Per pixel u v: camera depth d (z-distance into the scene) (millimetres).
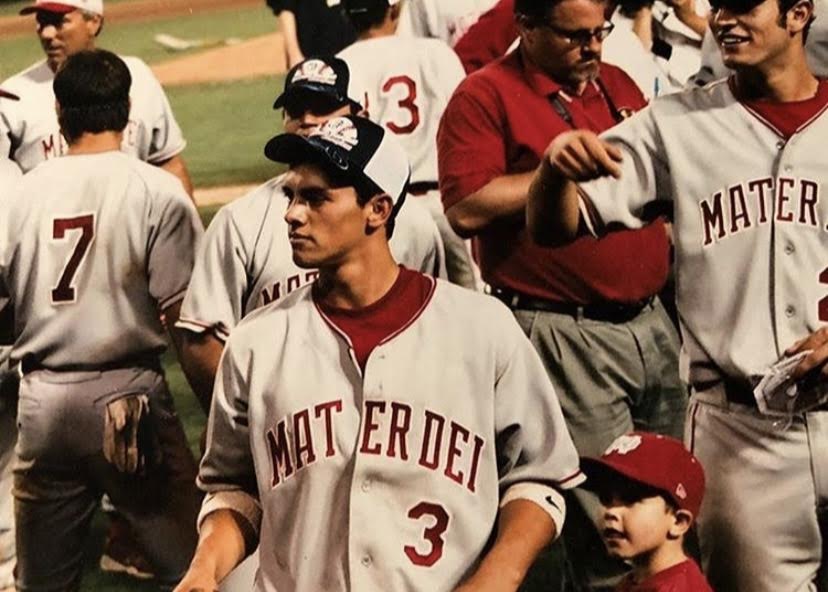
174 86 17391
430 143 6867
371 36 6949
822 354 4207
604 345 5281
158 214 5496
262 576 3809
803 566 4570
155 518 5719
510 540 3662
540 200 4117
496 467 3727
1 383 6207
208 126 15227
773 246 4379
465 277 6941
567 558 5367
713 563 4648
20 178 5867
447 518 3668
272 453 3736
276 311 3795
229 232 5074
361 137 3660
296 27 11375
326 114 5133
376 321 3715
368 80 6859
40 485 5680
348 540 3654
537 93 5207
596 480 4457
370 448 3658
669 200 4465
